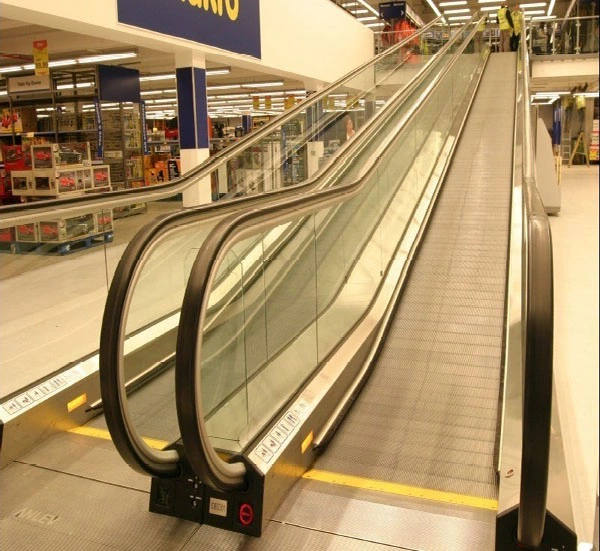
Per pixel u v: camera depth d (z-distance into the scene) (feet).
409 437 10.52
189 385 6.68
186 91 27.58
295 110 22.35
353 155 19.86
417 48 42.32
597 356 14.66
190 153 28.02
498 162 23.62
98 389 11.35
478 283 15.75
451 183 22.08
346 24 46.57
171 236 8.67
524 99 24.72
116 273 7.61
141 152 38.04
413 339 13.85
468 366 12.72
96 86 34.42
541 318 5.51
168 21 24.68
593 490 9.22
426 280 16.11
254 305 8.91
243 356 8.57
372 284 15.30
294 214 9.25
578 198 42.27
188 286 6.89
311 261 11.13
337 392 11.32
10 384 10.41
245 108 84.69
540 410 5.54
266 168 27.94
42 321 11.58
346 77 27.50
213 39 28.07
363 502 8.37
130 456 7.34
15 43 31.45
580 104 74.43
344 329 13.25
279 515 8.03
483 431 10.57
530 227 6.12
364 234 14.97
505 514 6.67
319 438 10.10
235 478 7.46
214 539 7.54
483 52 44.73
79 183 28.14
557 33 51.47
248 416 8.70
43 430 10.01
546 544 6.47
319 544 7.39
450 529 7.64
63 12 19.51
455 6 80.53
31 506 8.22
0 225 9.47
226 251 7.23
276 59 35.04
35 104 38.01
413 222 18.90
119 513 8.07
